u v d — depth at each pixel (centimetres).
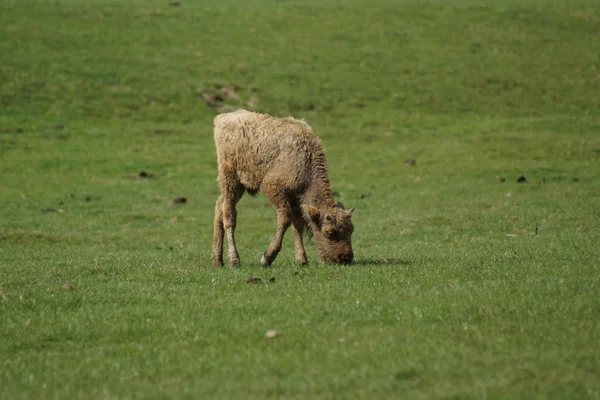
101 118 14675
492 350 2855
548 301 3516
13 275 4994
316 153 4956
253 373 2748
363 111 15850
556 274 4244
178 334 3309
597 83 17775
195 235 8294
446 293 3781
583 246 5588
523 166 11562
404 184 11238
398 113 15800
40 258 6322
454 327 3180
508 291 3772
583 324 3141
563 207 8606
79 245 7562
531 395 2373
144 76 16700
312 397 2475
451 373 2630
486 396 2380
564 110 16125
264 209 10075
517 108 16225
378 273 4497
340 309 3553
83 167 12181
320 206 4912
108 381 2759
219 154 5103
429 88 17212
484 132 14100
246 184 5050
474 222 8000
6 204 10144
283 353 2962
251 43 19412
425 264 4900
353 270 4647
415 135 14400
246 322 3438
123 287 4319
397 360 2791
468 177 11288
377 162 12681
